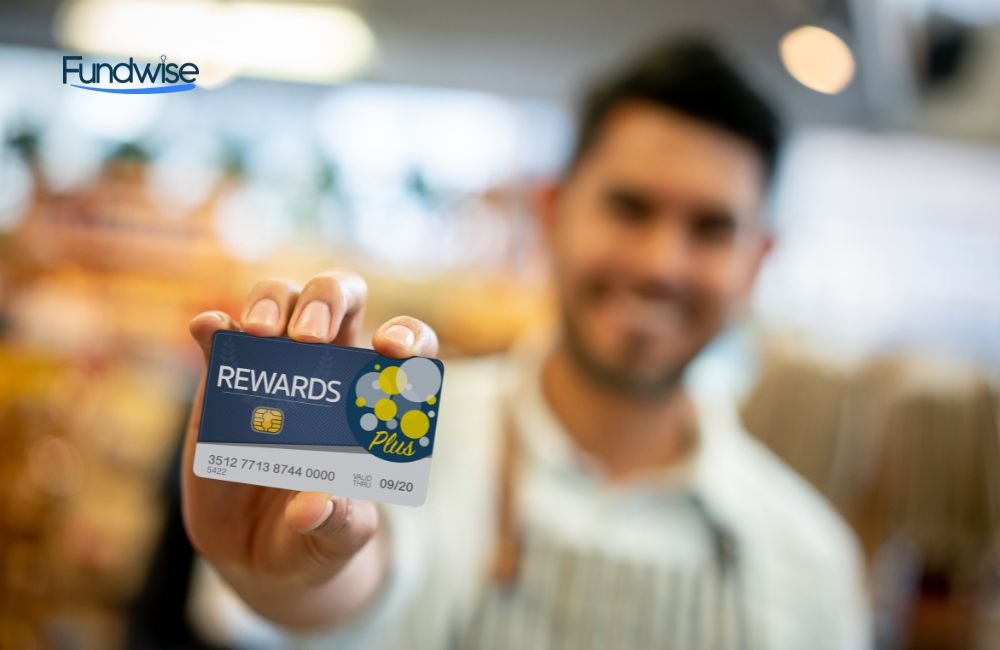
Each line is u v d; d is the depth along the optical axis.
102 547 2.38
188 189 2.98
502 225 3.19
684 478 1.38
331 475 0.68
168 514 1.89
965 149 4.01
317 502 0.63
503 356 2.83
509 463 1.39
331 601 0.84
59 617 2.30
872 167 4.30
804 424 2.38
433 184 3.32
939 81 3.77
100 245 2.84
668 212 1.35
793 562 1.39
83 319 2.71
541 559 1.33
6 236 2.76
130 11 1.58
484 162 3.71
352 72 2.97
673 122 1.34
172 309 2.83
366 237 3.20
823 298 4.17
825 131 3.20
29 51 2.86
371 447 0.68
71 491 2.35
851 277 4.29
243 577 0.77
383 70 2.98
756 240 1.45
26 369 2.37
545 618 1.30
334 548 0.69
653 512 1.38
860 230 4.33
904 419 2.33
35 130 2.92
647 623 1.30
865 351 2.53
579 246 1.39
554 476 1.39
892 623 2.41
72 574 2.32
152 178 2.95
